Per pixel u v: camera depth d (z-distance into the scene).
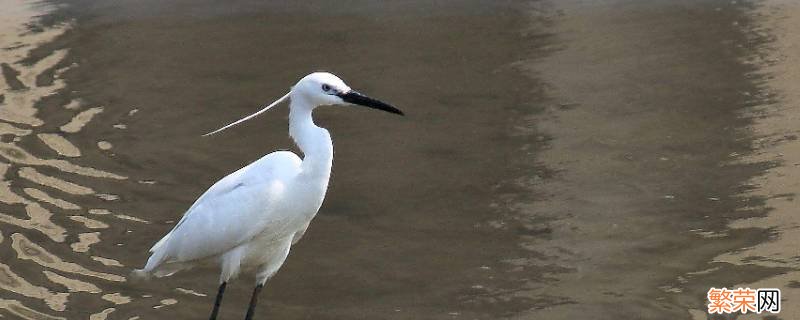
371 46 18.34
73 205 12.41
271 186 8.92
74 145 14.32
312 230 11.74
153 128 14.95
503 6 20.36
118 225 11.90
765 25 18.14
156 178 13.23
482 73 16.72
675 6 19.67
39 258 11.11
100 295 10.36
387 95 15.91
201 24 20.00
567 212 11.88
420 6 20.62
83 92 16.48
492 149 13.79
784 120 14.09
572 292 10.13
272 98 15.99
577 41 18.05
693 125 14.18
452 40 18.47
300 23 19.88
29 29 19.91
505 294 10.18
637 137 13.90
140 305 10.18
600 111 14.88
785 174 12.43
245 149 14.20
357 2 21.16
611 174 12.83
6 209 12.27
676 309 9.70
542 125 14.50
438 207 12.20
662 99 15.16
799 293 9.83
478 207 12.16
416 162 13.50
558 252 10.97
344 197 12.55
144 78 17.11
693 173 12.69
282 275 10.79
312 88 8.69
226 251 9.16
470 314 9.83
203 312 10.07
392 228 11.73
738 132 13.84
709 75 15.99
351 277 10.67
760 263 10.45
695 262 10.57
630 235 11.25
